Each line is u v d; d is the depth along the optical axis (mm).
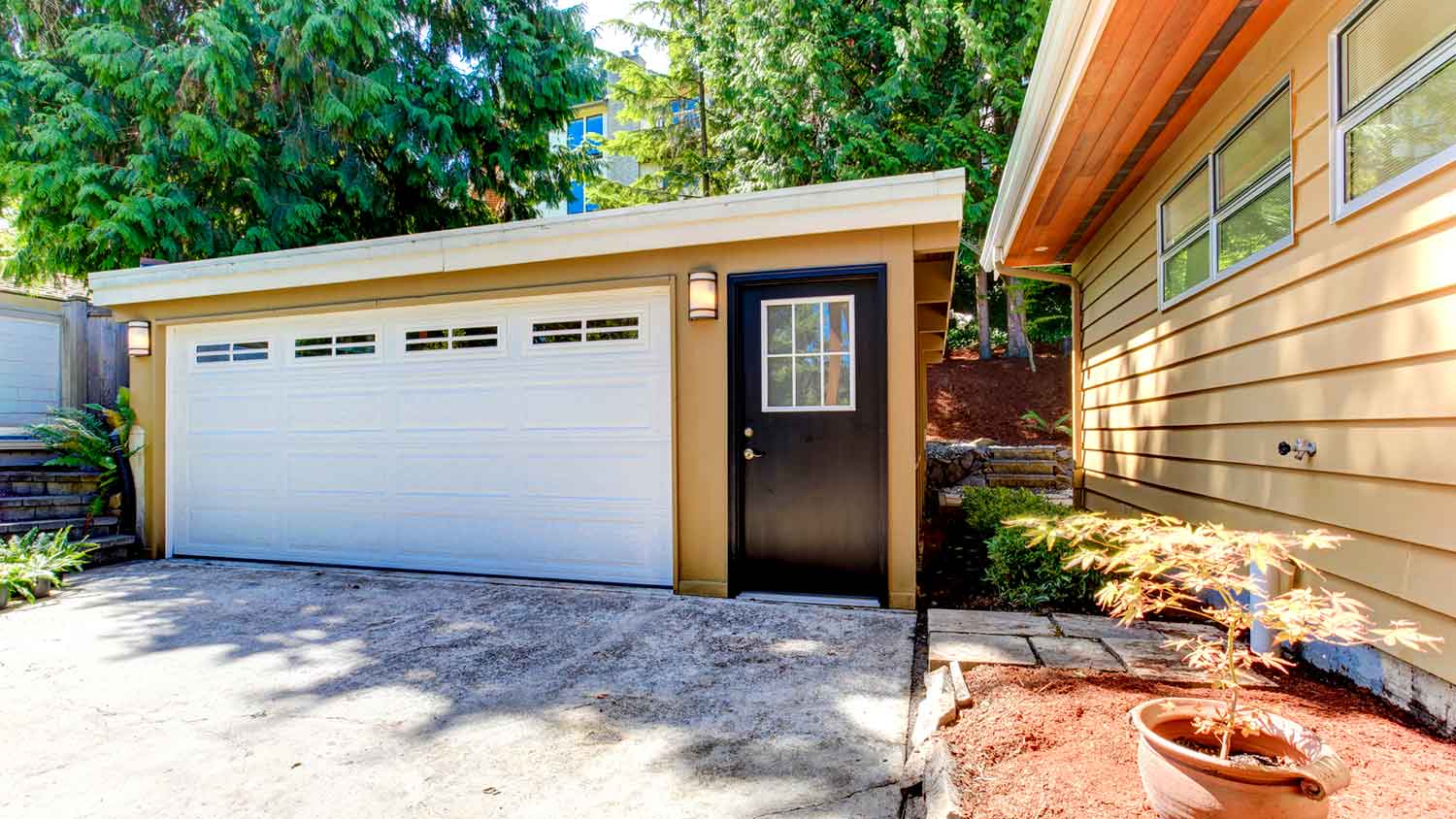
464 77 10672
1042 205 5660
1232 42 3344
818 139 12258
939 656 3010
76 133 7996
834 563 4391
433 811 2129
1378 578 2514
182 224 8484
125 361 7680
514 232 4777
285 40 8406
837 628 3805
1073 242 6844
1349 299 2678
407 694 3020
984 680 2729
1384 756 2037
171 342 6102
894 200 4062
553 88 11195
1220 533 1934
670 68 15352
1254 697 2527
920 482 6859
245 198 9344
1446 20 2213
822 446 4395
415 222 11156
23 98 8281
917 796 2172
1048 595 3912
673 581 4605
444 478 5242
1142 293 5191
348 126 9062
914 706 2828
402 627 3951
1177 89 3807
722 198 4336
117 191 8438
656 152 16141
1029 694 2553
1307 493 2969
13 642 3736
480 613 4188
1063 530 2262
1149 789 1694
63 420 6379
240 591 4793
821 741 2545
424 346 5301
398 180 10586
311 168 9438
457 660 3424
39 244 8867
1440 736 2215
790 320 4434
